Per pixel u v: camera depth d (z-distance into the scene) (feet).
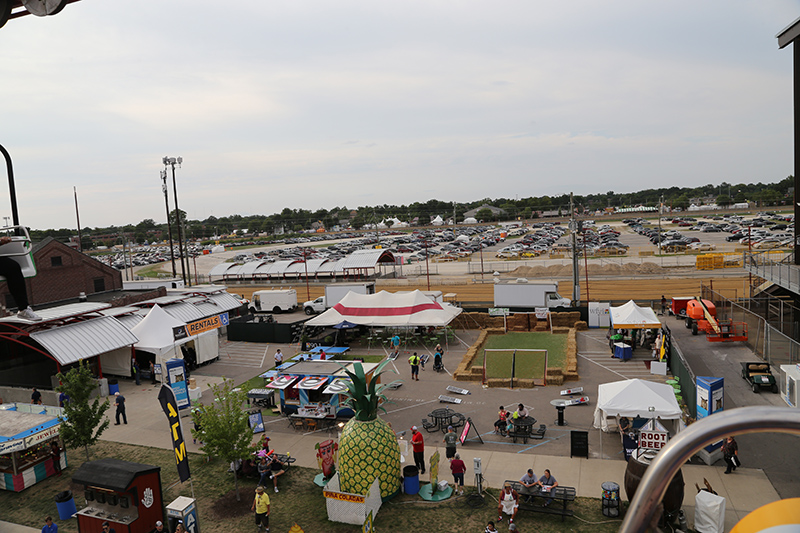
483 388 96.22
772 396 85.51
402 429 79.41
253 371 116.37
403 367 111.55
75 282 174.09
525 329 143.02
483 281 242.78
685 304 145.69
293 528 47.70
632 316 112.98
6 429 68.18
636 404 66.39
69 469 72.79
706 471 61.41
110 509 56.03
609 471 63.46
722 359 106.11
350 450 58.34
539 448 70.59
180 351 117.50
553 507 55.93
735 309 143.02
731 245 309.22
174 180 198.18
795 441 67.97
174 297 154.61
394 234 650.84
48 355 101.86
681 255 286.66
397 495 60.34
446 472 65.46
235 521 57.16
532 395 91.45
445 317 124.36
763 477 59.52
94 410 72.90
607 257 299.99
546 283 151.64
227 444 61.05
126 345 111.75
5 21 19.07
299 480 65.67
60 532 57.72
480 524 54.08
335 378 85.92
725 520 51.57
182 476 56.95
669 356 101.81
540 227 602.03
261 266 291.38
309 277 291.17
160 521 53.88
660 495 6.49
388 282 256.32
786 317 120.98
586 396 89.30
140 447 78.18
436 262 333.83
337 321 126.41
